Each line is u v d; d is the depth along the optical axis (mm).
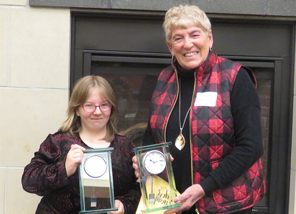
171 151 2127
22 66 2619
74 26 2729
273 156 2848
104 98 2029
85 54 2748
